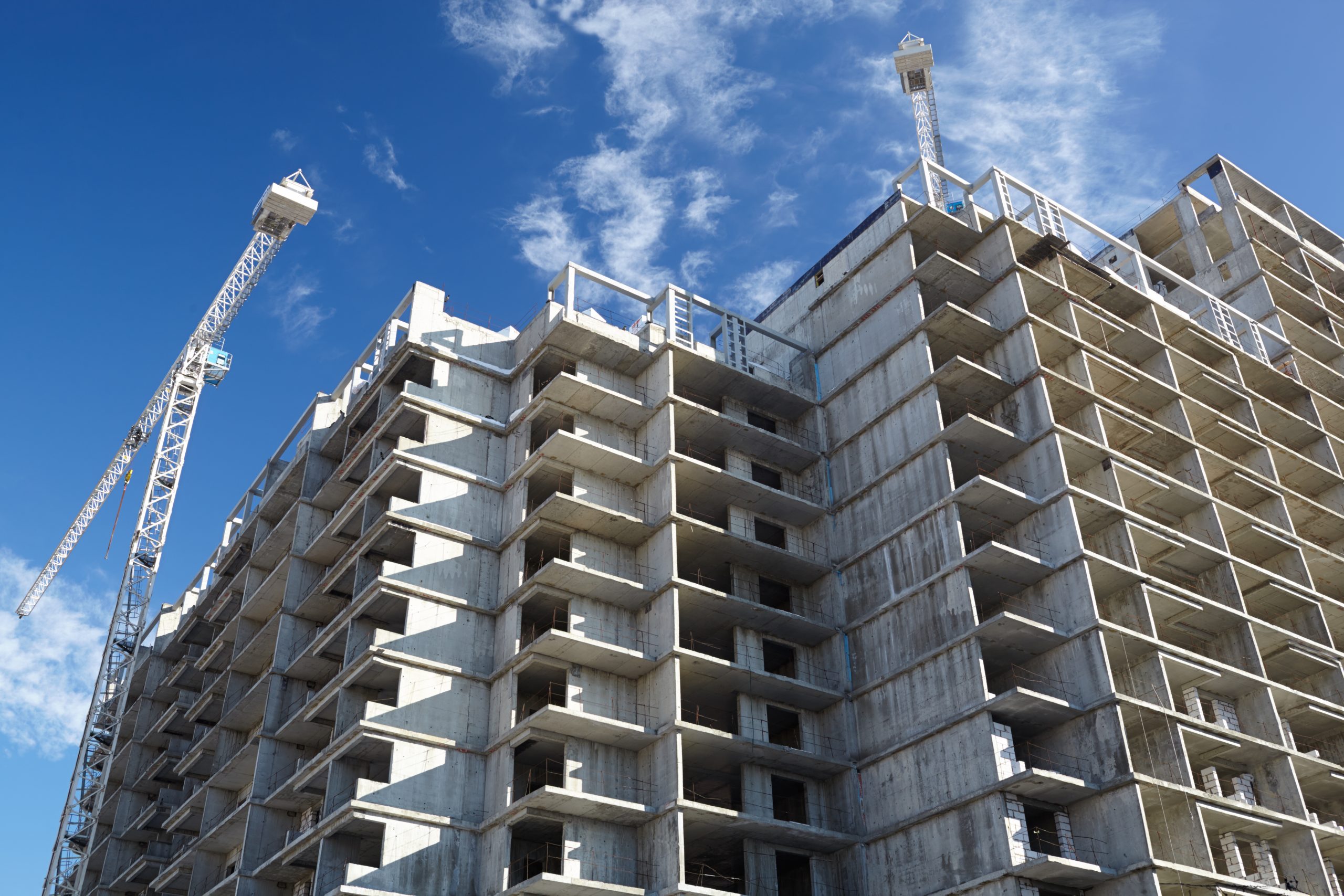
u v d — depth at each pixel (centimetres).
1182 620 5831
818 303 6969
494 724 5428
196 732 7844
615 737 5197
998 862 4734
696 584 5550
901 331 6294
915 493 5847
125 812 8306
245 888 5709
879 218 6750
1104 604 5612
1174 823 5028
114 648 10150
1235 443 6962
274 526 7581
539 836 5162
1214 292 8481
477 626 5691
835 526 6238
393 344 6719
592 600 5597
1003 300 6247
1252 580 6234
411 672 5403
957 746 5116
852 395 6481
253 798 5934
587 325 6141
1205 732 5328
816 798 5541
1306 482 7369
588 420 6091
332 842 5125
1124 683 5416
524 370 6356
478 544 5878
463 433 6153
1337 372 8362
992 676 5566
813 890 5306
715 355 6506
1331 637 6506
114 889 8069
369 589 5612
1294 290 8425
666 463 5831
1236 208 8688
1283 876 5353
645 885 4950
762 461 6362
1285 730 5872
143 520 10588
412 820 5056
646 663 5381
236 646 7169
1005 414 6006
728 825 5075
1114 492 5800
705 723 5828
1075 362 6256
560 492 5825
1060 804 4947
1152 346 6712
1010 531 5706
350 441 6812
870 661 5719
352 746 5225
